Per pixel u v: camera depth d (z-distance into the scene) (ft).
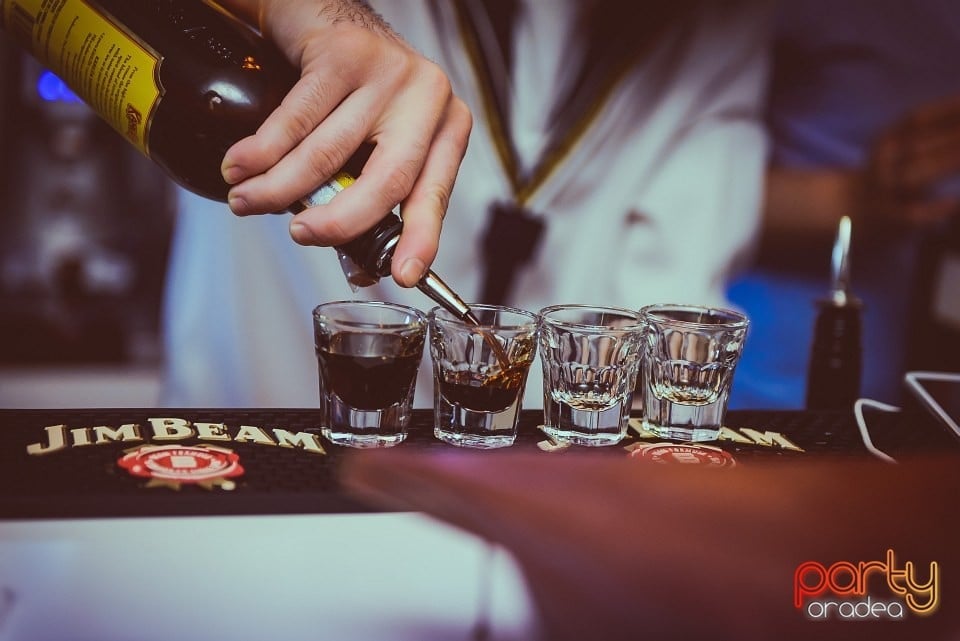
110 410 3.09
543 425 3.21
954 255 6.35
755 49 5.75
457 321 2.90
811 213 6.22
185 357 5.96
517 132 5.56
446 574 2.29
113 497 2.40
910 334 6.43
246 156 2.76
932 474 2.83
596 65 5.52
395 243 2.84
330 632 2.25
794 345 6.22
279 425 3.04
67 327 7.50
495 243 5.66
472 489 2.54
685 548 2.32
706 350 3.04
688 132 5.72
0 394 7.50
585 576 2.28
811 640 2.26
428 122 2.90
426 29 5.42
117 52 2.96
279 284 5.76
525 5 5.40
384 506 2.42
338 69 2.83
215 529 2.25
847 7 5.96
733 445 3.07
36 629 2.16
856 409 3.39
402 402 2.91
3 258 7.35
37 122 7.19
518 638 2.27
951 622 2.32
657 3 5.46
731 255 6.03
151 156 3.09
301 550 2.25
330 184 2.93
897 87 6.11
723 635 2.24
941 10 5.98
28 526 2.21
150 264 7.50
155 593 2.20
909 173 6.22
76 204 7.35
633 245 5.82
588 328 2.93
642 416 3.40
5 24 3.19
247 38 3.13
